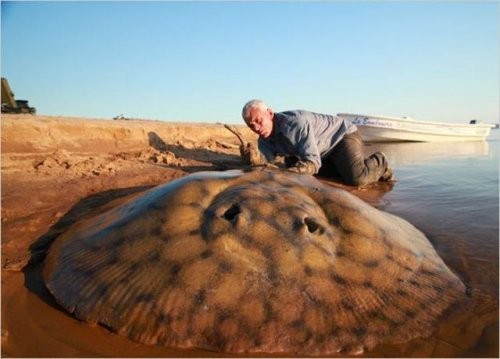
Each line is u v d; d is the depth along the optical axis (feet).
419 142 47.60
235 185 11.30
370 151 38.65
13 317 9.24
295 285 9.00
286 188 11.42
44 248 12.50
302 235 9.87
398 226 12.48
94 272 9.63
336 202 11.13
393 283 9.63
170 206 10.47
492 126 53.42
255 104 19.90
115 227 10.62
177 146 29.81
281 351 8.02
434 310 9.15
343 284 9.25
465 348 8.23
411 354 8.06
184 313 8.46
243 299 8.64
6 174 18.62
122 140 27.12
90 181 18.94
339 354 8.04
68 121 24.84
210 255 9.35
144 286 8.97
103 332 8.59
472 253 12.21
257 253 9.46
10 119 21.94
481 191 20.34
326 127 21.44
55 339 8.48
